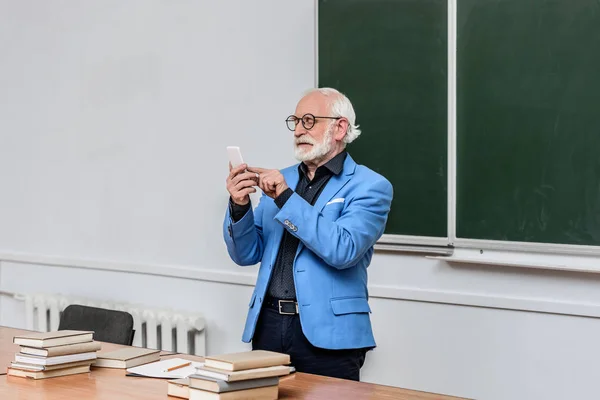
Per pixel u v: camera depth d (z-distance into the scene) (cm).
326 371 241
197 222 386
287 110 353
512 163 291
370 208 243
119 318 275
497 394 301
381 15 321
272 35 356
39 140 445
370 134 328
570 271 282
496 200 296
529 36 284
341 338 238
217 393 178
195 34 381
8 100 457
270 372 187
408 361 323
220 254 379
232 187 244
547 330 289
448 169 307
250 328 249
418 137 314
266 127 360
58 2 432
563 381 286
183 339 371
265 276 250
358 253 236
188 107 386
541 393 291
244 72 366
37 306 421
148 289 405
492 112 294
